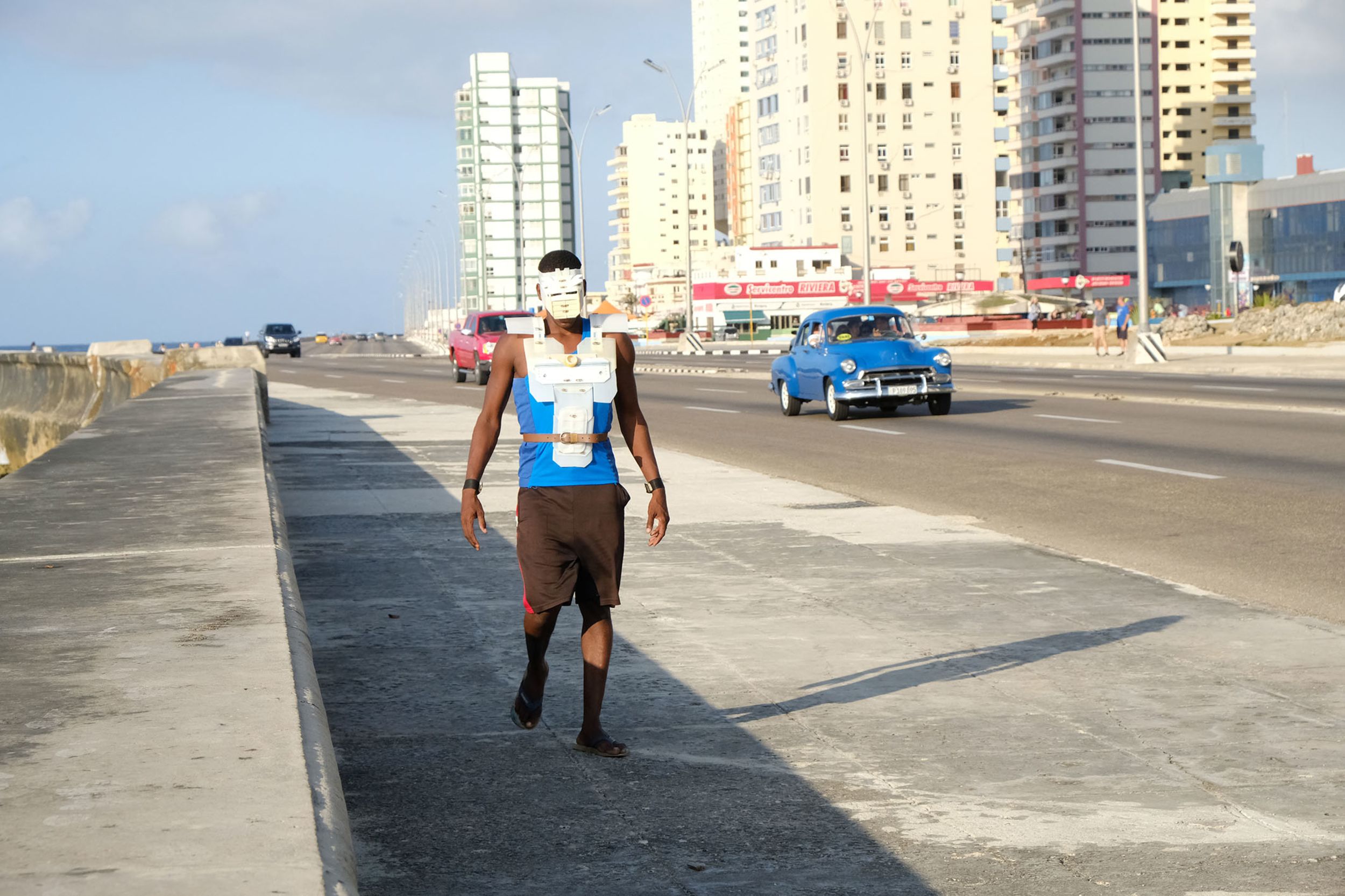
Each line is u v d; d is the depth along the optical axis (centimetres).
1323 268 12488
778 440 2131
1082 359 4841
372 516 1277
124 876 276
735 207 19112
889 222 13762
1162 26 17100
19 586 601
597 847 441
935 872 421
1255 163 11438
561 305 517
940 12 13700
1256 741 561
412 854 436
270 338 8794
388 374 5562
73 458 1216
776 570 980
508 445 2025
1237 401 2561
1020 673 677
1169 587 900
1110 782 508
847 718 597
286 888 270
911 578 940
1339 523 1164
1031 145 15725
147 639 491
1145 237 4300
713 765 530
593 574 524
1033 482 1521
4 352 4141
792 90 13962
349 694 645
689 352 8125
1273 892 404
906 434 2164
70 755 354
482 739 568
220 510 853
